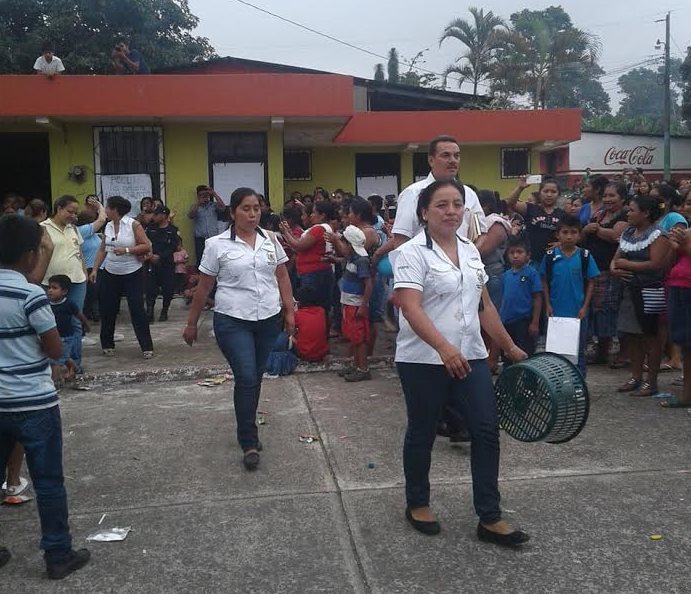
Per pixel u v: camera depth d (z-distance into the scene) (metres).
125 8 23.41
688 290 5.32
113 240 7.45
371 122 15.01
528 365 3.34
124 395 6.40
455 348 3.25
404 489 4.19
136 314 7.54
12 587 3.25
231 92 11.38
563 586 3.13
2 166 16.27
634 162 27.95
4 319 3.21
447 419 4.82
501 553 3.43
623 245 6.05
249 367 4.66
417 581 3.21
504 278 6.11
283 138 13.67
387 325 7.97
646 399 5.91
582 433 5.09
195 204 12.10
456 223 3.42
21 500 4.14
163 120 11.80
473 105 20.31
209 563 3.42
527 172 16.22
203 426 5.45
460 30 30.98
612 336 6.91
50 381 3.37
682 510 3.85
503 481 4.27
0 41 21.88
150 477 4.48
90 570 3.38
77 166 11.94
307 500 4.09
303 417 5.60
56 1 23.30
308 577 3.27
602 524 3.70
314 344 7.01
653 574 3.21
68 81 11.02
